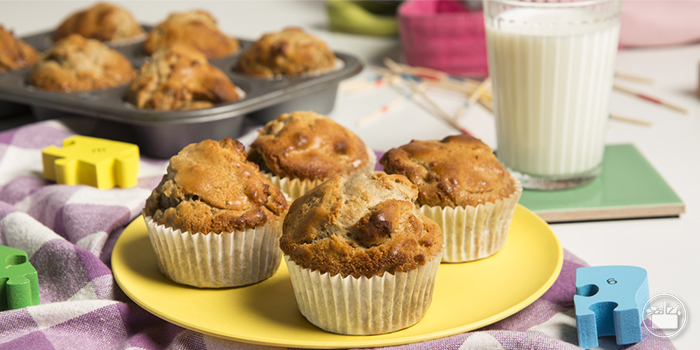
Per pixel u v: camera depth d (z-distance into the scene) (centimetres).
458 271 69
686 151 85
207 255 66
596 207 75
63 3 146
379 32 121
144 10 140
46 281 69
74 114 87
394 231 64
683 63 105
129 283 67
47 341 64
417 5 108
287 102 89
